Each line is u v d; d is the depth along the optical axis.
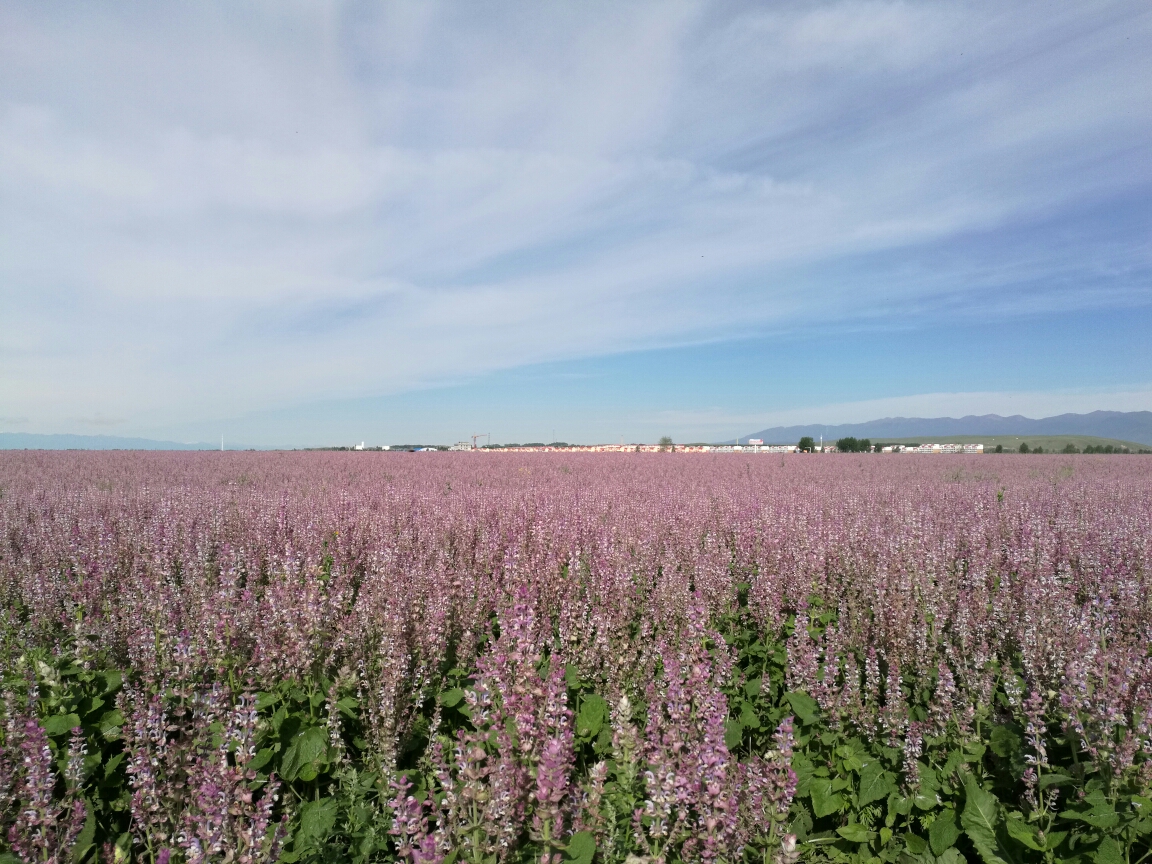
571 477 22.59
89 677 5.38
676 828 3.54
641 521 11.12
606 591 6.94
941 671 4.90
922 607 7.12
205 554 8.66
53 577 7.50
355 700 5.07
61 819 3.78
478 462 30.72
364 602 6.25
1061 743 4.55
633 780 4.09
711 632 6.37
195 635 5.46
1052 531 10.83
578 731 5.09
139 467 23.34
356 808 4.18
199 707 4.20
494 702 4.05
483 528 10.87
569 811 3.59
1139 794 3.98
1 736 4.24
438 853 2.97
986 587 7.99
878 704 5.37
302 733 4.61
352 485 18.58
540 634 6.06
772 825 3.85
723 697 4.40
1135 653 5.27
